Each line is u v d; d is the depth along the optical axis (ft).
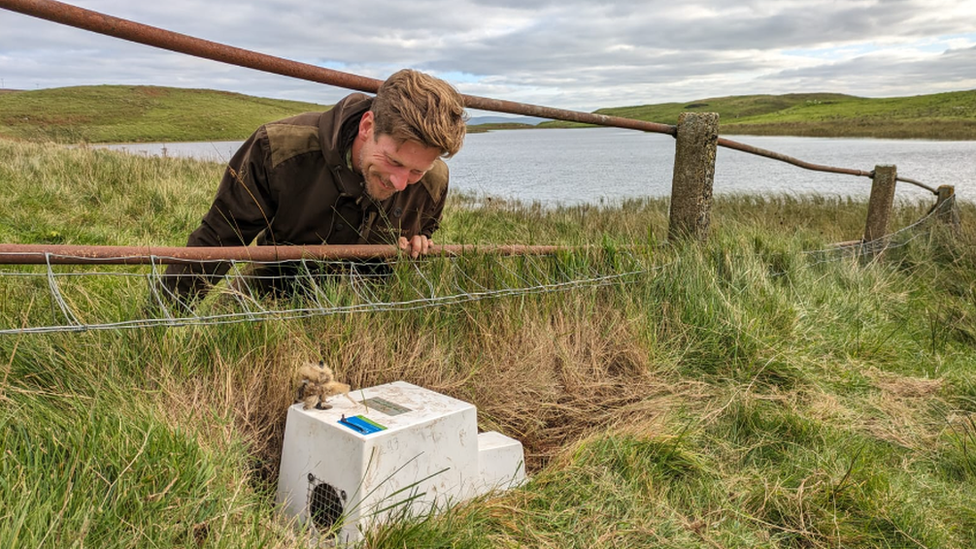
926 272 20.99
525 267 12.24
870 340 14.20
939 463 9.60
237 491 6.20
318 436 6.67
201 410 7.48
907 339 14.89
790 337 13.19
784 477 8.72
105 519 5.41
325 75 9.47
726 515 7.75
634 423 9.63
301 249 8.95
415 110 7.45
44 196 23.50
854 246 21.77
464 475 7.34
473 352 10.35
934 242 23.31
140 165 32.35
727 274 14.56
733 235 17.63
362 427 6.50
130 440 6.29
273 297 10.64
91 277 11.58
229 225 9.48
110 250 7.34
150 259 7.62
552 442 9.54
